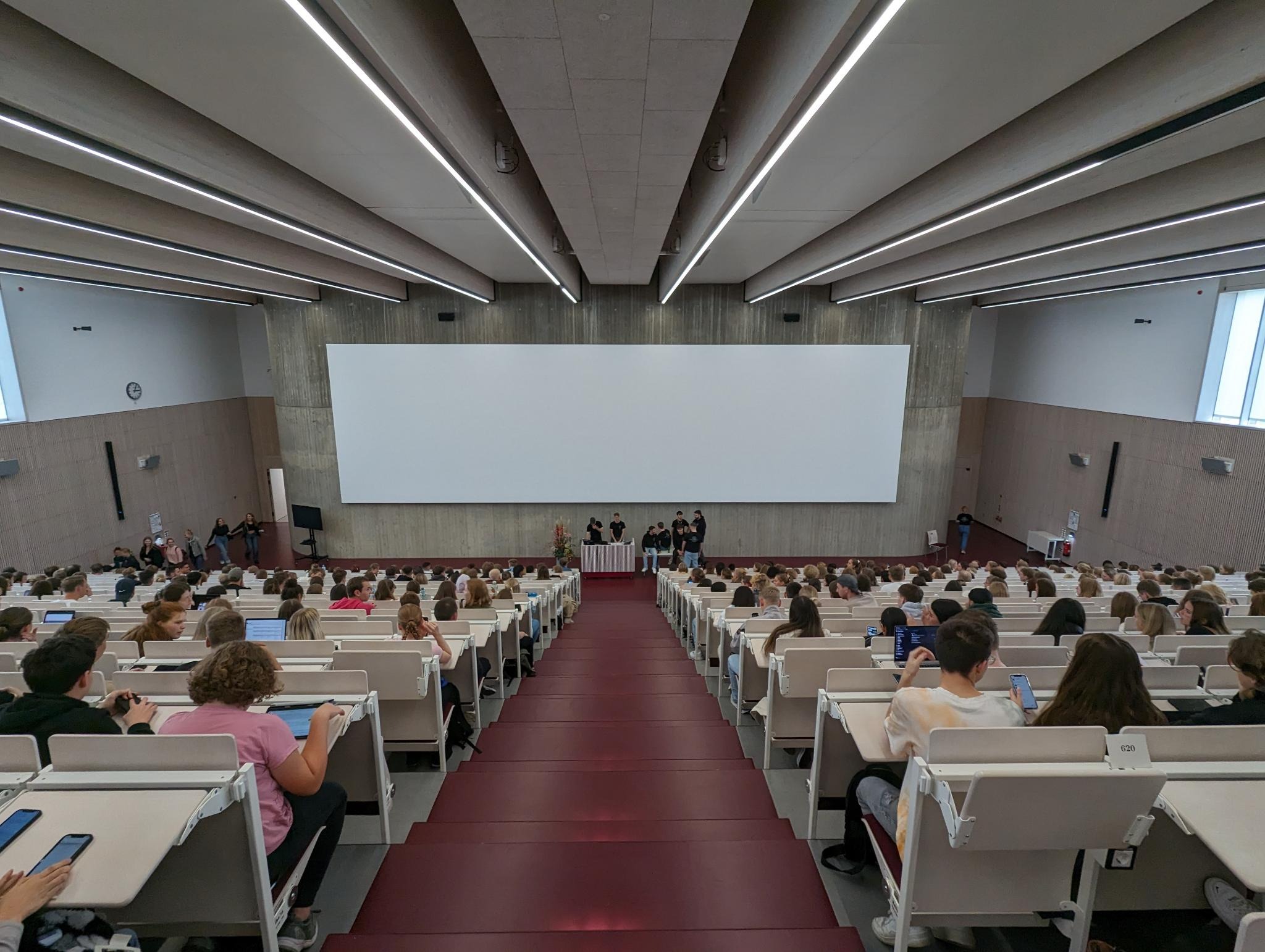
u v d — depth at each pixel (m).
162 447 14.81
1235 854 1.63
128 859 1.64
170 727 2.19
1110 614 5.85
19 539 11.27
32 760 1.98
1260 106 3.90
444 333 14.23
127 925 2.08
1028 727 1.92
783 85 3.92
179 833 1.72
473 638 4.74
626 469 14.70
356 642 3.90
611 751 4.50
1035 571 8.98
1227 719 2.45
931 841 2.00
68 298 12.27
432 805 3.56
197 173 4.95
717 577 9.73
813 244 9.84
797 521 15.22
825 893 2.63
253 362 18.20
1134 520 13.44
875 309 14.18
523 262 11.35
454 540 15.24
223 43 3.44
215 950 2.25
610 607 12.10
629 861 2.79
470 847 2.89
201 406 16.27
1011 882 2.06
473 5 3.02
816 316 14.18
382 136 4.95
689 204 8.66
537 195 8.17
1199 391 11.91
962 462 19.34
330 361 14.15
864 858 2.76
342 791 2.53
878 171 5.80
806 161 5.53
